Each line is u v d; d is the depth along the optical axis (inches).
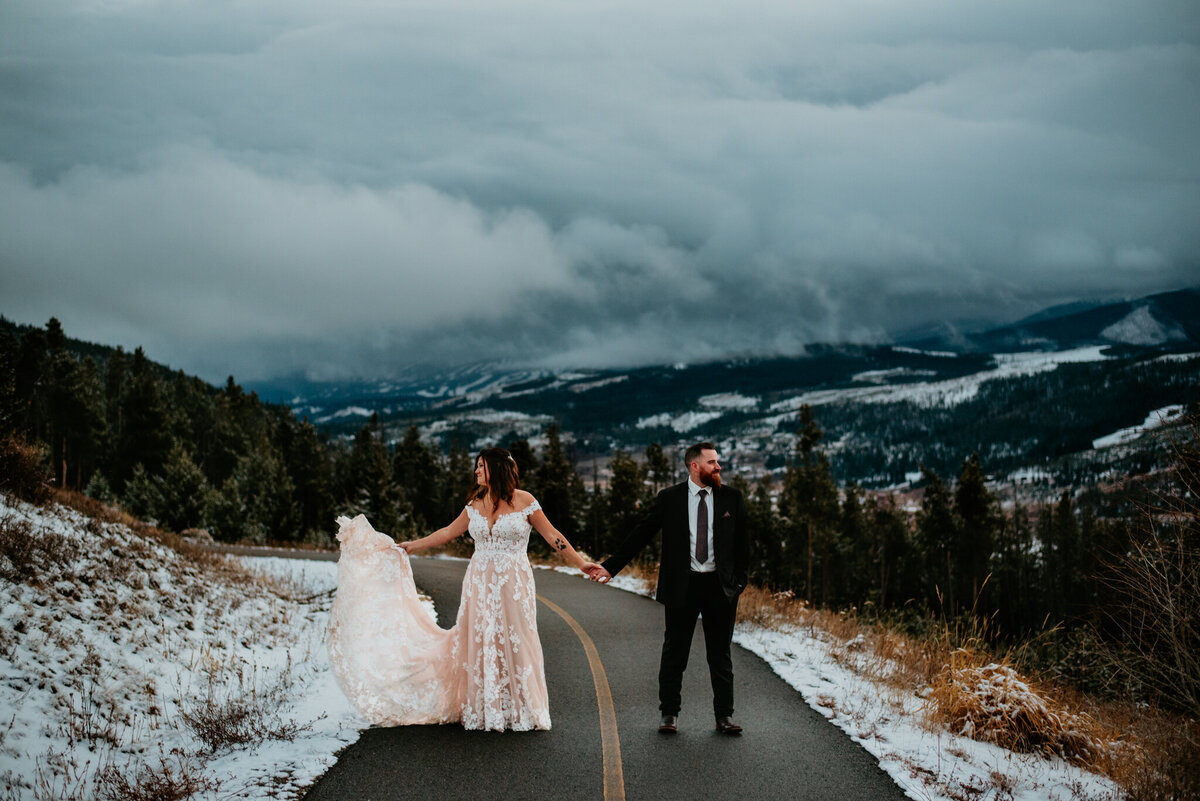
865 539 3267.7
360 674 217.5
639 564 698.8
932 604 2780.5
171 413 4202.8
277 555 936.9
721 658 218.8
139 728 218.4
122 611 309.3
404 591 226.7
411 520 2390.5
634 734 213.0
